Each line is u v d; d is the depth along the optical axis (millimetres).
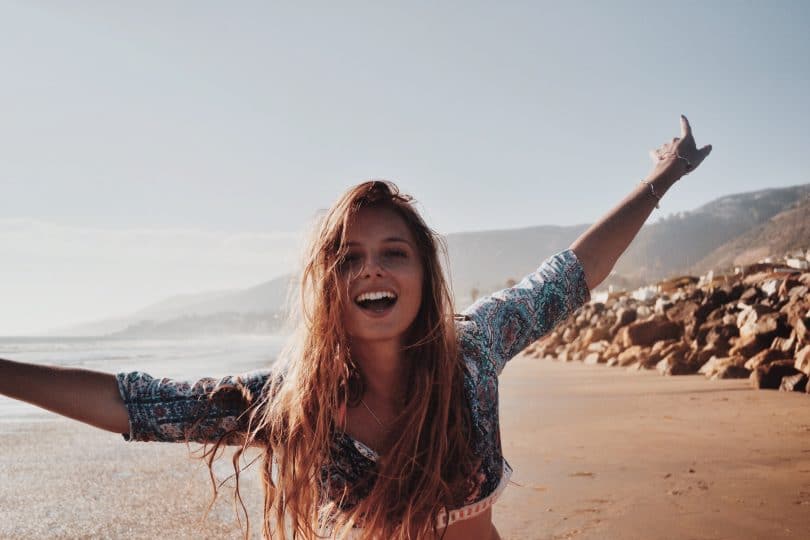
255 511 3938
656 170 2168
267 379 1679
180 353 35875
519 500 4016
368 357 1697
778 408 7184
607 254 2037
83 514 3893
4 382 1507
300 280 1685
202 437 1646
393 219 1679
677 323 16844
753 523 3406
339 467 1650
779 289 13328
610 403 8578
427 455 1653
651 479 4391
